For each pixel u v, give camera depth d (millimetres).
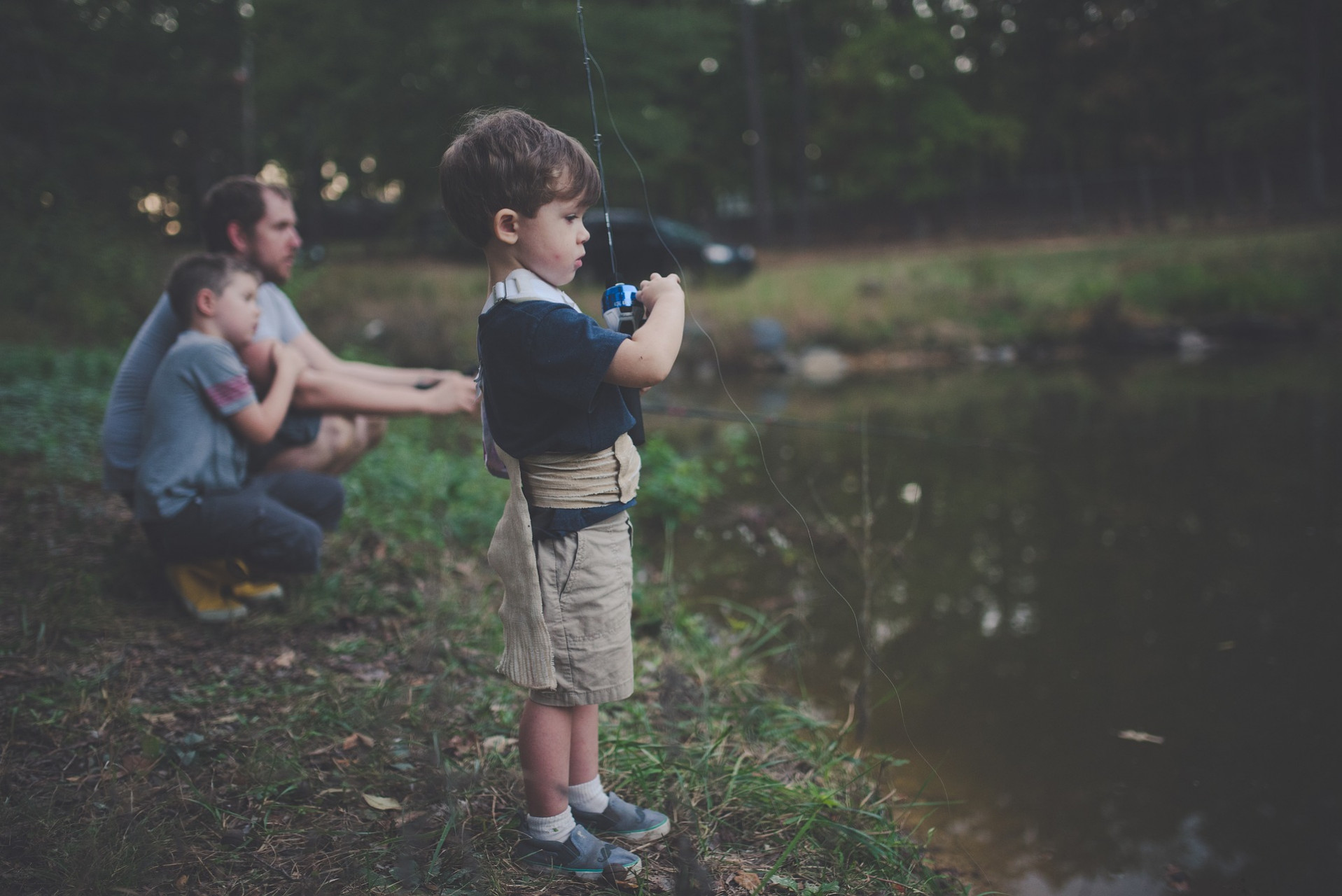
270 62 20656
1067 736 2768
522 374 1570
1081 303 13812
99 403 5195
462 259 19531
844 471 6172
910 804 2326
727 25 20688
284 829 1836
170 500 2678
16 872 1616
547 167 1563
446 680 2531
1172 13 27453
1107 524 4801
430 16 18391
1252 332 12891
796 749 2498
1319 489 5184
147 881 1641
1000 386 10203
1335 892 2066
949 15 31406
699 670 2896
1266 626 3479
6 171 10117
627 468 1690
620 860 1734
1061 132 31031
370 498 4215
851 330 13148
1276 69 25859
